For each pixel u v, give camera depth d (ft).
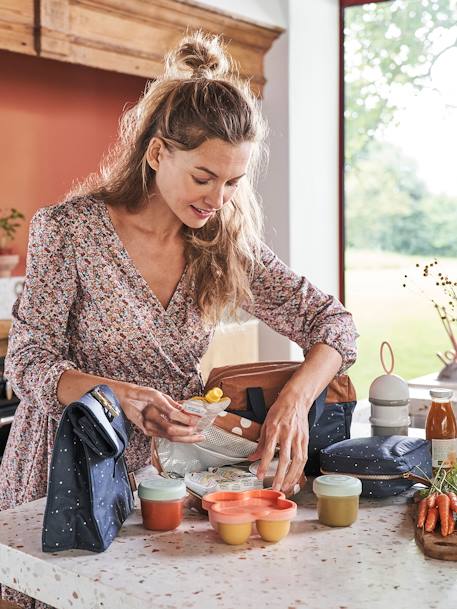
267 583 4.09
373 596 3.95
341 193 17.47
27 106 13.85
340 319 6.28
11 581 4.59
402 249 17.25
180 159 5.41
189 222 5.64
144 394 5.11
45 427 5.92
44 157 14.20
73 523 4.52
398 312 17.33
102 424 4.47
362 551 4.51
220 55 6.13
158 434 5.18
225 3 14.70
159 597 3.94
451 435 5.93
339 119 17.39
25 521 4.99
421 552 4.50
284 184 16.24
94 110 14.96
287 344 16.24
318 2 16.62
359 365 17.60
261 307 6.57
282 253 16.37
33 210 14.08
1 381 10.86
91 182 6.50
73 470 4.51
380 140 17.21
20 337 5.74
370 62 17.13
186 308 6.16
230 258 6.18
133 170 5.92
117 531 4.77
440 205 16.87
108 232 5.92
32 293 5.81
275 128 16.22
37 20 11.50
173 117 5.41
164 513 4.81
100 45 12.44
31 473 5.96
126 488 5.08
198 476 5.28
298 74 16.22
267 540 4.65
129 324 5.97
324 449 5.55
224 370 6.02
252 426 5.52
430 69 16.63
